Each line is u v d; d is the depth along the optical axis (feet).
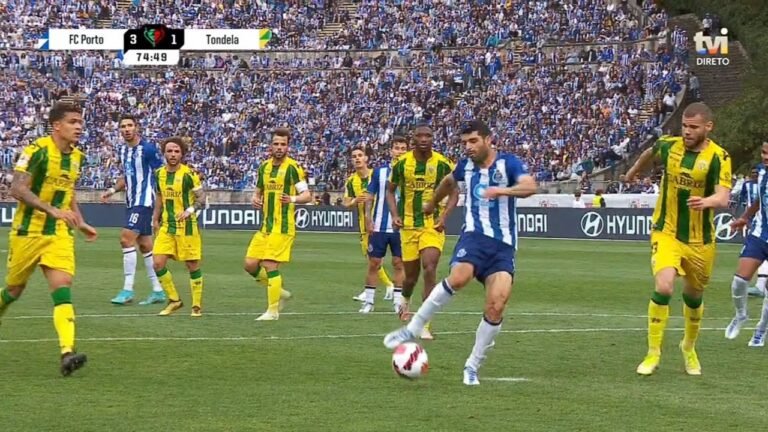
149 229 133.18
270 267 116.06
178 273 180.34
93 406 65.21
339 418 61.82
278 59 448.24
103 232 317.83
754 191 130.21
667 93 377.09
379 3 462.60
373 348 92.38
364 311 124.06
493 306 72.90
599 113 380.37
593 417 62.59
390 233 122.62
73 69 437.58
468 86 410.72
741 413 64.23
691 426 60.39
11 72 435.12
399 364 72.54
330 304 133.69
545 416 62.75
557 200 318.24
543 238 296.10
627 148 360.48
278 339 98.17
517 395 69.62
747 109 341.21
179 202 118.52
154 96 429.79
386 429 58.95
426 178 103.91
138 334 101.40
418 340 97.96
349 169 383.45
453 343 96.12
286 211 115.55
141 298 139.33
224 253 229.66
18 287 80.74
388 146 396.16
